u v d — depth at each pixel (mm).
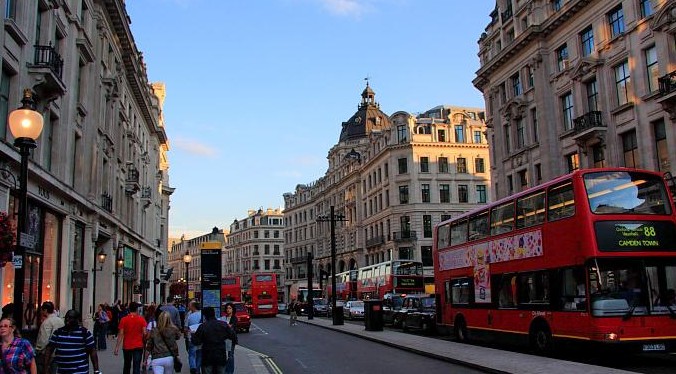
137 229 45656
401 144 66812
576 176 14742
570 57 32094
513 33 38594
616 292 13867
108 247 33219
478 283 20094
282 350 21125
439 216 65750
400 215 66312
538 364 14000
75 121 24688
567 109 32750
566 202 15102
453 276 22344
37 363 9570
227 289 52969
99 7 29016
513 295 17656
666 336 13773
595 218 14211
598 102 29875
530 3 35375
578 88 31281
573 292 14656
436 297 24031
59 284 22781
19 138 9180
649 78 26578
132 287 43000
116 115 34719
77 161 25547
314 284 96938
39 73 18844
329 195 92688
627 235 14219
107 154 31734
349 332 28656
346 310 44188
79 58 25562
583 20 30984
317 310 53719
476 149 67938
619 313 13688
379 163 72062
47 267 21484
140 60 43312
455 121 68312
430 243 64938
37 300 20172
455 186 66750
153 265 56875
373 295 46219
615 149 28438
